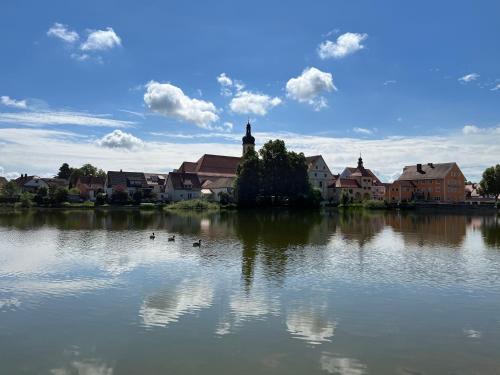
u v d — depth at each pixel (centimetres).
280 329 1917
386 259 3644
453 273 3088
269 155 12456
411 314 2144
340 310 2194
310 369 1540
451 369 1550
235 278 2862
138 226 6550
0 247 4188
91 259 3525
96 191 16750
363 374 1509
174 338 1808
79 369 1537
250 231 5853
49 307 2209
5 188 14712
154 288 2584
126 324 1969
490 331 1920
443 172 15912
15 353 1664
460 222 7988
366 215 10031
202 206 12075
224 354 1655
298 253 3906
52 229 5981
